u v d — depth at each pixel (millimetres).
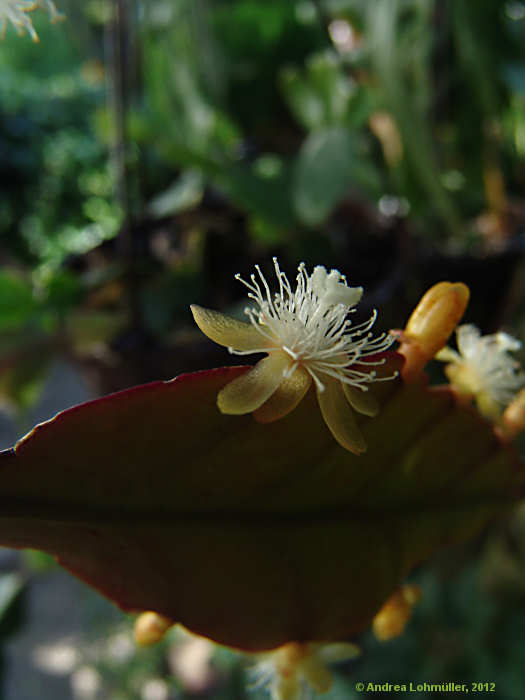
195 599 53
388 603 61
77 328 141
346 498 54
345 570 56
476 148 195
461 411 53
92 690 265
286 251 175
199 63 171
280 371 45
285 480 50
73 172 446
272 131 208
